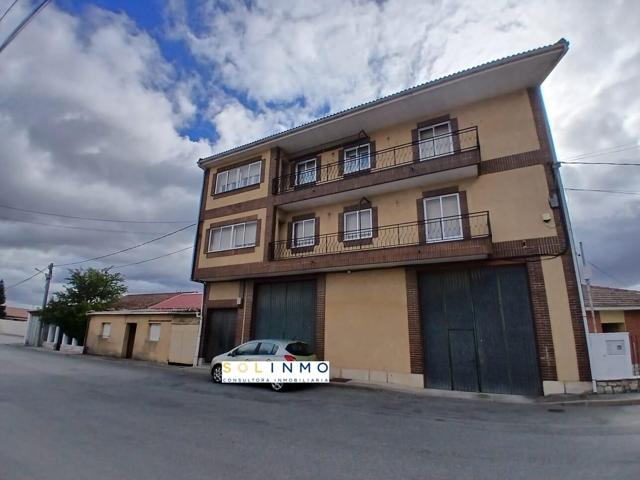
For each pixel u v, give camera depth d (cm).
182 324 2041
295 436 625
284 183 1819
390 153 1555
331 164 1672
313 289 1609
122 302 3434
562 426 718
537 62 1206
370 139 1642
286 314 1648
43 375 1318
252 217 1794
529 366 1121
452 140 1411
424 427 708
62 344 3084
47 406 796
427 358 1277
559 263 1127
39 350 2831
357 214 1580
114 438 580
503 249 1209
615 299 1783
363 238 1524
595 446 581
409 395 1103
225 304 1822
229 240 1866
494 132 1332
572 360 1055
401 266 1371
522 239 1191
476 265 1259
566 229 1143
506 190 1257
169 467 465
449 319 1273
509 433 665
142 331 2311
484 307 1227
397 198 1491
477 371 1189
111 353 2508
